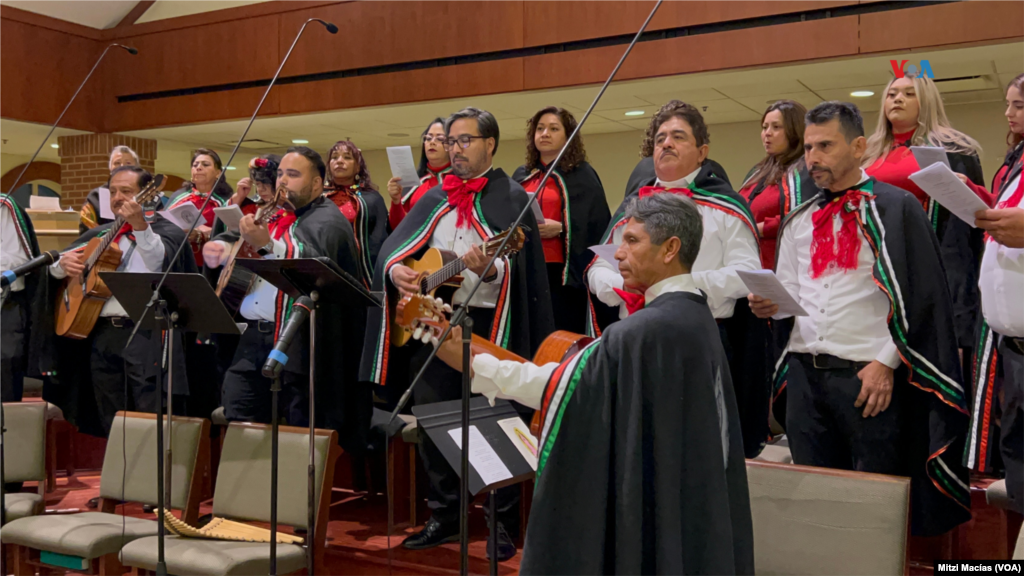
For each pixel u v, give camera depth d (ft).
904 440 8.98
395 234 11.62
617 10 23.67
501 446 7.34
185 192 17.03
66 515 11.53
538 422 7.95
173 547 9.91
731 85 24.53
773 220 11.46
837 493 7.77
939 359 8.53
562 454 6.52
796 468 8.04
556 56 24.67
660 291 6.97
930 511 8.95
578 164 13.55
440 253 10.78
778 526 7.95
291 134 34.24
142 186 13.76
